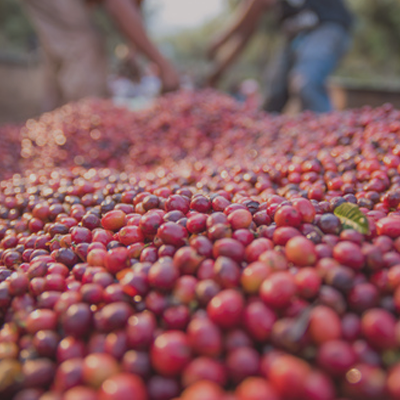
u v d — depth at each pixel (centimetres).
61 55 106
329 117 60
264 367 20
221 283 24
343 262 25
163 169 54
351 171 41
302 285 23
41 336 24
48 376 22
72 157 73
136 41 98
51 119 85
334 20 100
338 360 20
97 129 77
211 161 60
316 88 96
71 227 35
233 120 74
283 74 109
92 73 109
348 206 30
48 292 26
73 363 21
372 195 35
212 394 19
